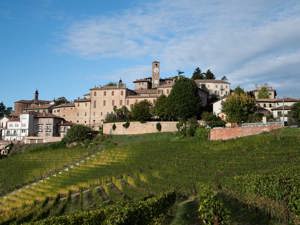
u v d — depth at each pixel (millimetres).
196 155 98500
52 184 100875
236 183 57812
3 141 179625
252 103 142500
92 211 42562
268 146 91688
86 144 149750
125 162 110062
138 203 47219
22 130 198000
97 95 199375
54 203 76062
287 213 43875
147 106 163375
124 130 154500
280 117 147625
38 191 94875
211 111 174750
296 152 83375
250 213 49156
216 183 69312
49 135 196875
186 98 154250
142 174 91188
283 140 93688
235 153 92312
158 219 48000
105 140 150875
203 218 42906
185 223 48812
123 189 81312
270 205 46156
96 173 104250
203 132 123625
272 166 74688
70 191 89250
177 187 72562
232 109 137875
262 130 109438
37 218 59250
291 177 50281
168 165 94562
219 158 90812
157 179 82812
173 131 146125
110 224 39469
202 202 43312
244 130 112250
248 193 52562
